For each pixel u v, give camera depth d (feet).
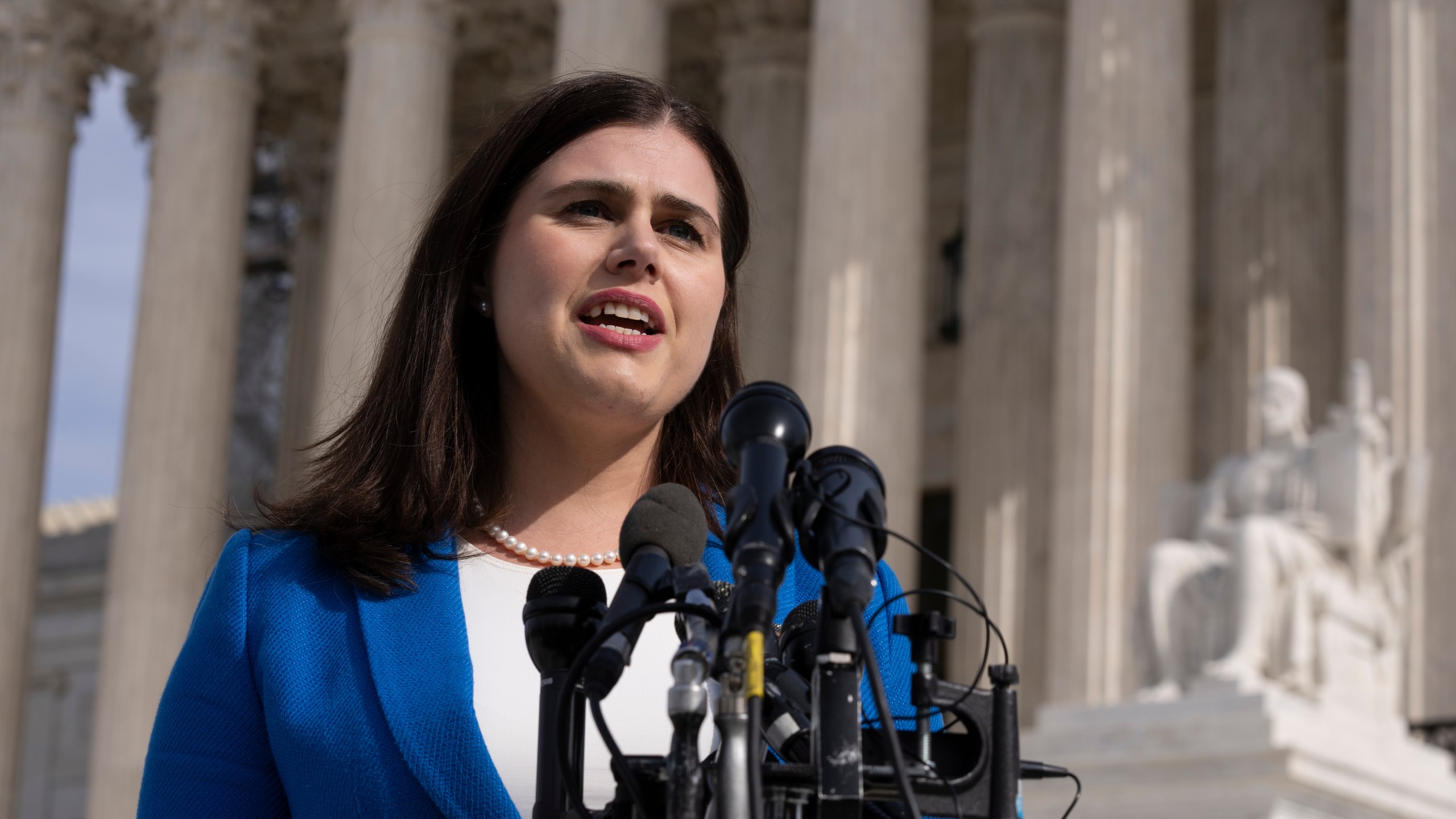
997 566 109.81
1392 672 59.31
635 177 10.66
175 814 10.04
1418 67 82.84
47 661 158.61
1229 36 108.99
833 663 8.05
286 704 9.85
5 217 127.85
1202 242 123.54
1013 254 114.11
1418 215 81.10
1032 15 116.98
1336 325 104.68
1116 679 84.23
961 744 8.35
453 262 11.09
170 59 123.65
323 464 11.18
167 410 116.67
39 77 130.31
